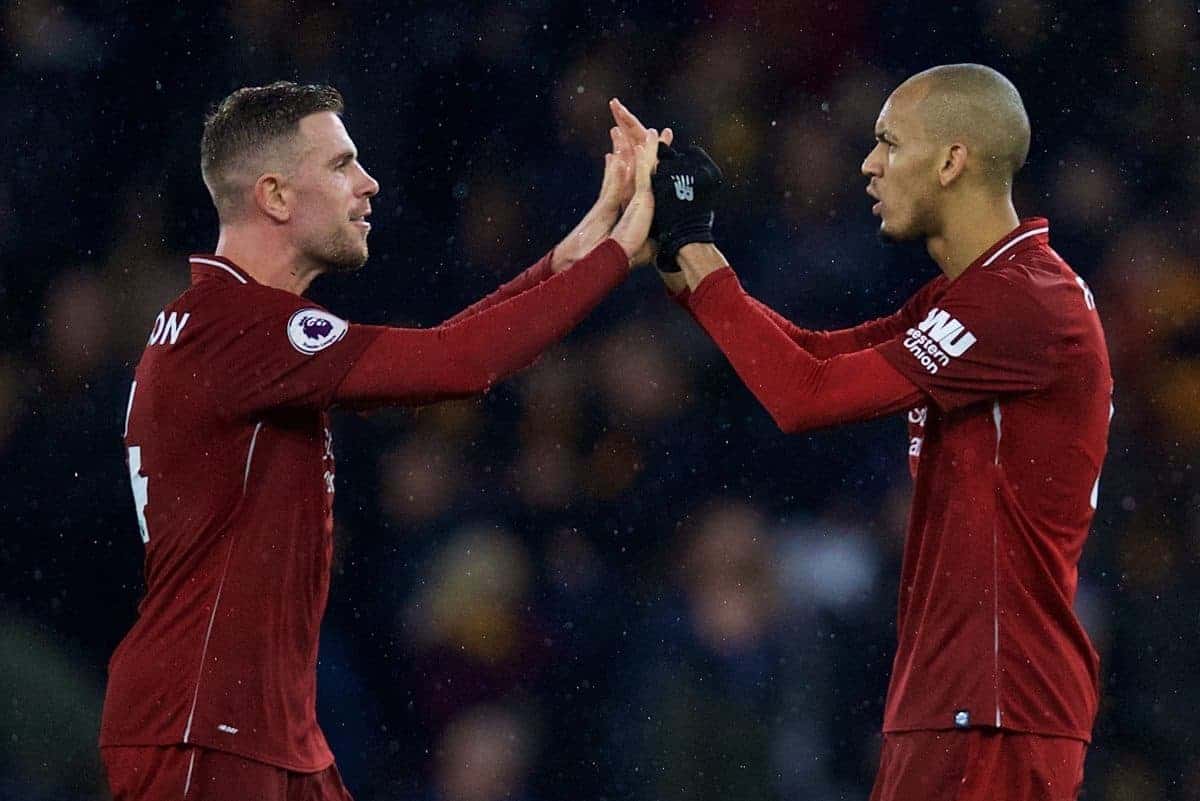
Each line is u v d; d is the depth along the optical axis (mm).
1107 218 29094
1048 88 29703
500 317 12008
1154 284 28578
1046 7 29844
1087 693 11906
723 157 29391
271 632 11789
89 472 26750
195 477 11789
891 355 12000
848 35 29844
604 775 23625
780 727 23797
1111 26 29688
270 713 11711
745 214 29141
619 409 27047
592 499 26438
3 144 28547
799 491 26344
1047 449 11766
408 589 25703
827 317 28422
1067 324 11750
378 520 26203
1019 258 12047
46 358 27500
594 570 25797
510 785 23594
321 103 12719
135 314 27656
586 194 29234
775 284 28656
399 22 29609
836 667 24594
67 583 25891
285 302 11914
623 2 30031
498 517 26250
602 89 29734
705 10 29969
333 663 24766
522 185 29266
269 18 29344
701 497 26500
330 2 29547
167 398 11883
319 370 11688
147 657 11727
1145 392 27953
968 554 11758
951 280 12688
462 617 25016
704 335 27406
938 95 12289
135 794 11680
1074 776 11797
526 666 24641
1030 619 11656
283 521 11898
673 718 23812
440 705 24422
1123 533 26828
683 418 26984
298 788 12062
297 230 12570
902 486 26141
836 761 23594
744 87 29797
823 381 12125
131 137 28719
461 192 29188
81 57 28828
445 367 11719
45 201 28359
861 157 29297
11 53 28781
